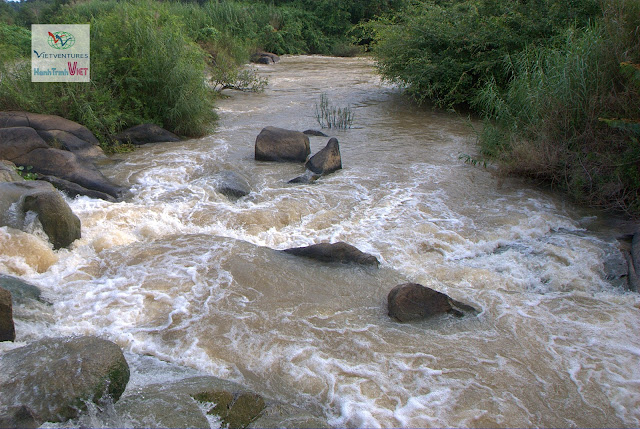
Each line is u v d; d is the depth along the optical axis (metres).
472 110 12.91
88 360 3.43
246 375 3.92
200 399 3.41
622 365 4.07
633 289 5.16
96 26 10.60
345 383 3.83
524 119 9.04
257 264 5.39
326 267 5.44
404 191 7.48
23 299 4.57
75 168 7.71
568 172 7.48
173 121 10.42
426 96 13.38
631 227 6.44
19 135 7.92
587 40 7.97
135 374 3.79
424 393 3.74
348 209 6.95
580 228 6.56
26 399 3.22
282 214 6.67
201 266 5.37
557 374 3.97
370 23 15.71
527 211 6.89
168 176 8.01
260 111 12.98
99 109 9.66
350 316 4.66
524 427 3.48
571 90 7.64
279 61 25.19
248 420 3.37
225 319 4.55
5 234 5.36
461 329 4.51
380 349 4.20
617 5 7.66
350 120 11.52
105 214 6.52
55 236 5.64
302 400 3.70
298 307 4.75
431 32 13.15
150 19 10.64
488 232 6.34
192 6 26.23
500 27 12.27
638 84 6.79
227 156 9.05
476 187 7.70
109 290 4.97
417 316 4.62
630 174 6.85
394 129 11.08
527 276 5.44
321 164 8.12
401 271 5.45
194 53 10.98
